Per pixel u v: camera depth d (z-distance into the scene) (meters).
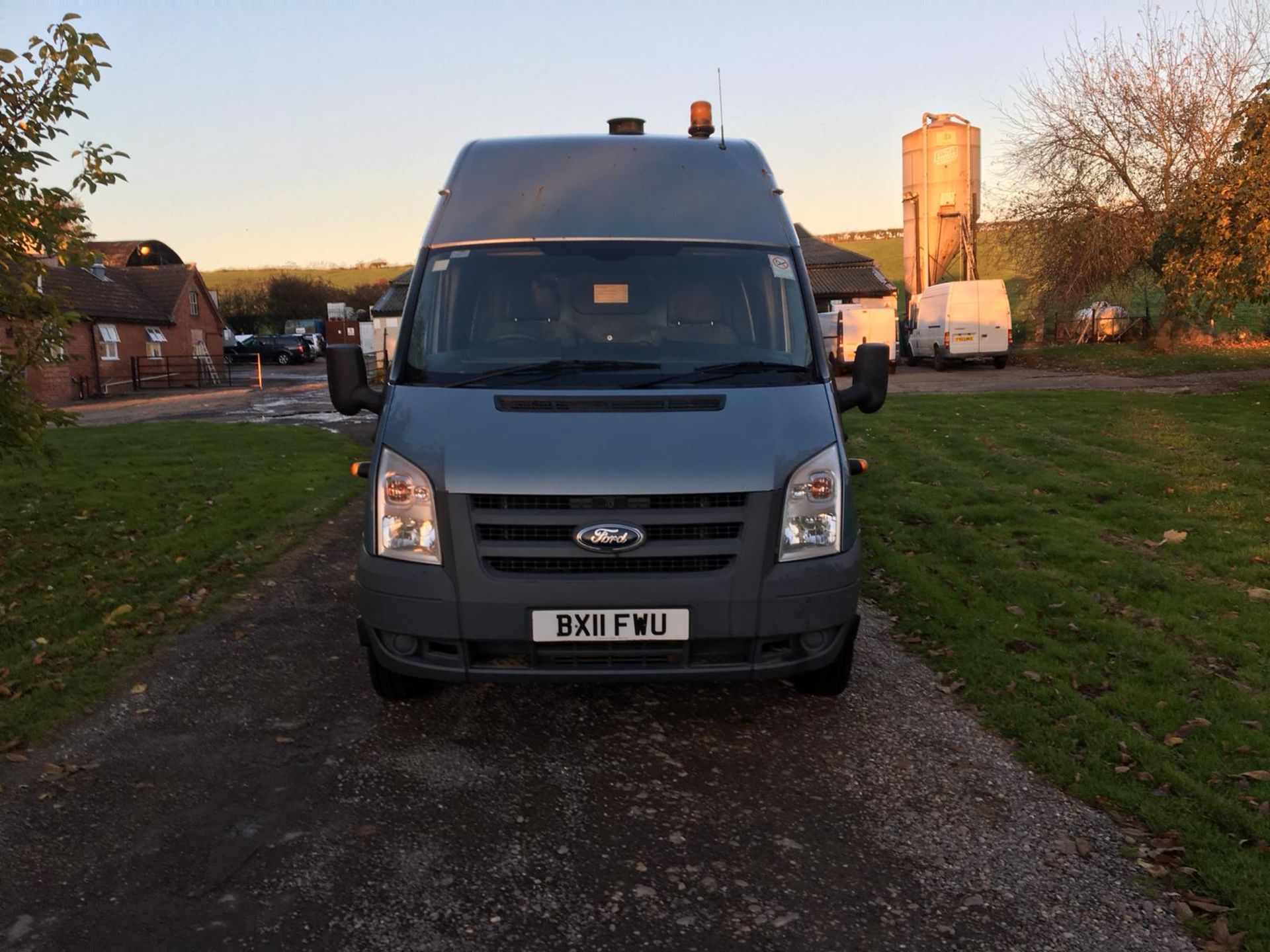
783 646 3.97
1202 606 5.76
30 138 6.54
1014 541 7.48
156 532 8.34
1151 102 27.66
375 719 4.46
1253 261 15.87
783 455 3.90
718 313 4.66
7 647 5.46
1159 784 3.68
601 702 4.62
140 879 3.17
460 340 4.54
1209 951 2.76
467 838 3.42
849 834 3.43
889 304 41.16
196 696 4.73
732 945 2.83
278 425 18.03
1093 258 28.75
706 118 5.93
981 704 4.51
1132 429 13.00
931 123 36.88
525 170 5.29
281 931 2.90
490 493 3.73
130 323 39.06
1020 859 3.25
